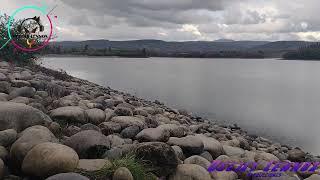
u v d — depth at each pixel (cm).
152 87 2548
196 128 985
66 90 984
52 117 651
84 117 674
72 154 412
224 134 1002
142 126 720
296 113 1733
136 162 470
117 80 2950
